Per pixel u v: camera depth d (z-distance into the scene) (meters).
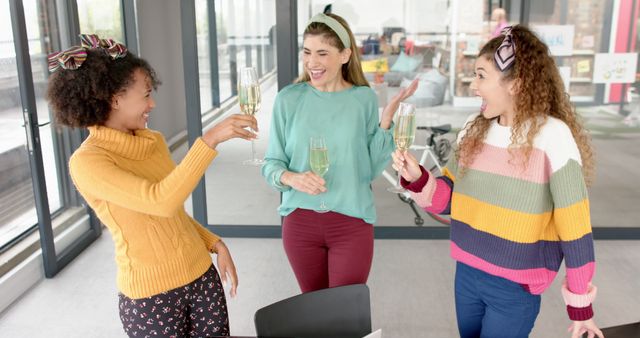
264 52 3.76
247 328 2.94
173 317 1.66
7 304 3.18
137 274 1.59
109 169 1.45
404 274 3.53
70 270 3.65
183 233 1.67
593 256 1.50
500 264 1.62
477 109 3.81
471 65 3.74
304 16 3.71
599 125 3.83
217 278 1.79
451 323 2.96
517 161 1.55
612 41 3.67
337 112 2.06
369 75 3.80
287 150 2.13
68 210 4.10
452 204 1.76
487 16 3.66
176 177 1.43
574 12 3.63
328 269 2.21
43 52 3.71
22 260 3.45
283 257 3.83
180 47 6.46
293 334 1.65
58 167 4.01
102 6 4.68
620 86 3.74
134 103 1.52
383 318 3.01
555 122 1.51
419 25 3.70
